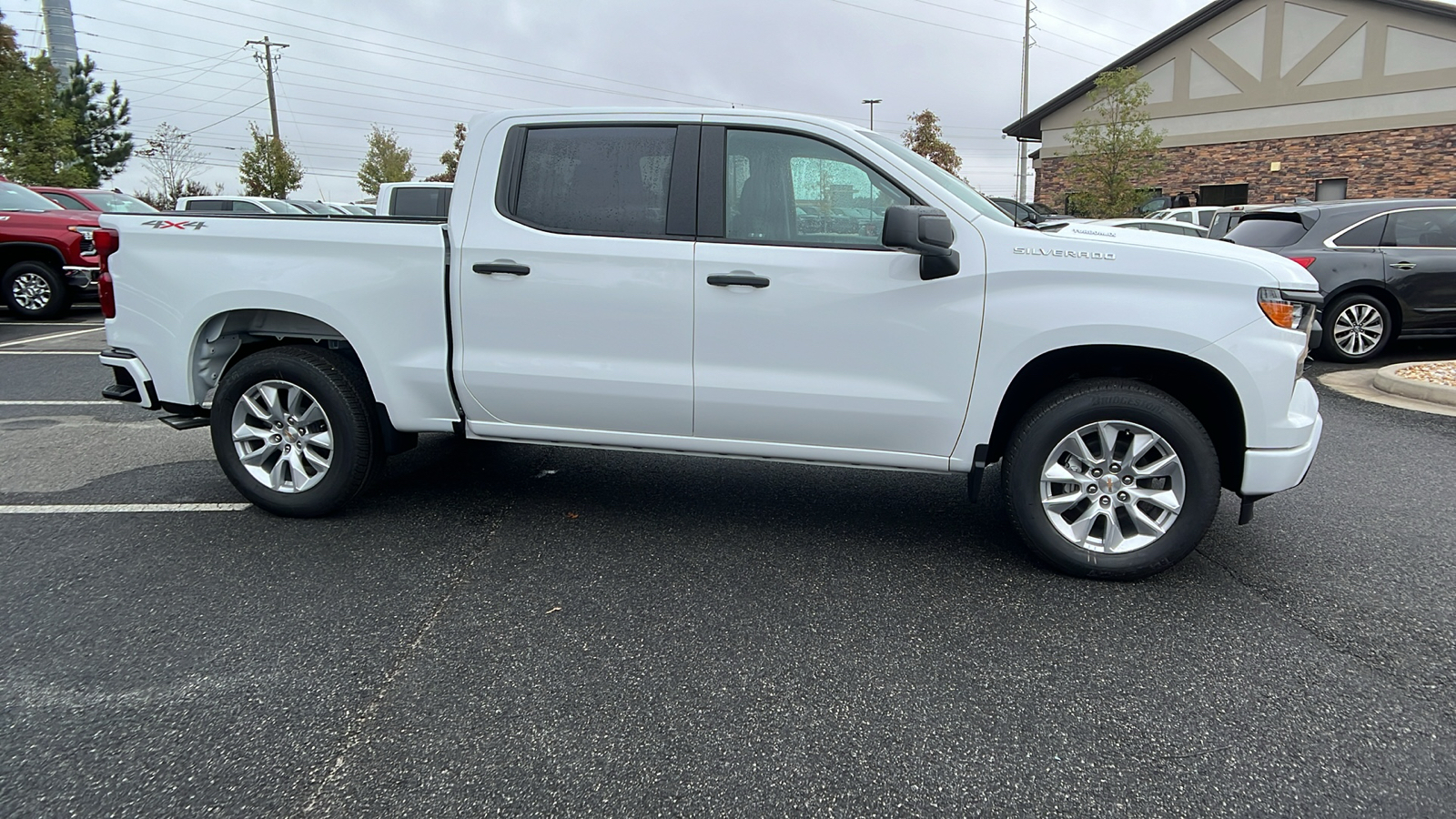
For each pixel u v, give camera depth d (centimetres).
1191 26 2386
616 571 382
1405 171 2134
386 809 229
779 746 256
